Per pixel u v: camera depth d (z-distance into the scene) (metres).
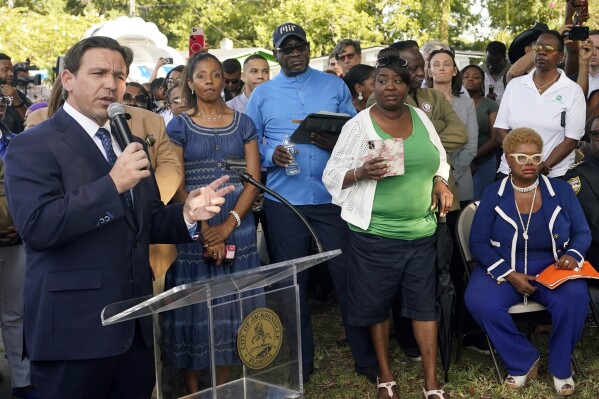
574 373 4.66
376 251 4.18
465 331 5.11
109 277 2.73
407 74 4.10
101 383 2.79
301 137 4.54
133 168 2.61
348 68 6.62
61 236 2.58
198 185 4.20
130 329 2.78
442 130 4.89
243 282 2.88
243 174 3.21
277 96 4.77
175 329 3.51
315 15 23.97
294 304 3.12
